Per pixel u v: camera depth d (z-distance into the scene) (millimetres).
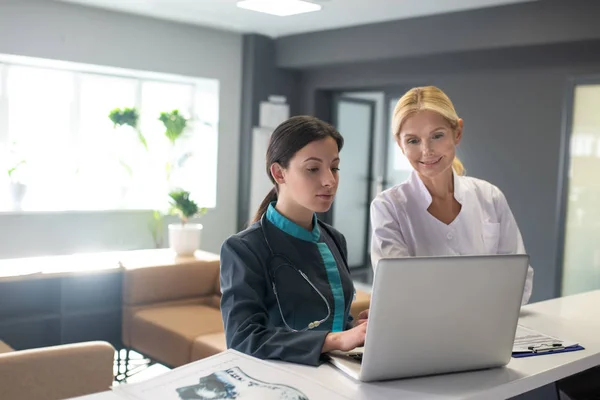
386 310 1125
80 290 3996
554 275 5113
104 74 6098
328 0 3945
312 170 1329
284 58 6883
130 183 6176
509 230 1899
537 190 5223
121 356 4418
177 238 4543
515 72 5312
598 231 4855
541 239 5215
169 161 6020
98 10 5734
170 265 4148
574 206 4984
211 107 6793
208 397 1068
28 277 3529
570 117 4957
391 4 5156
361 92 6949
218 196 6871
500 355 1291
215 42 6652
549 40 4758
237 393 1087
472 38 5238
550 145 5125
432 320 1172
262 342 1285
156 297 4117
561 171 5031
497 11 5055
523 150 5301
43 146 5719
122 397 1067
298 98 7293
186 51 6422
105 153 6102
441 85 5883
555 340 1527
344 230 7438
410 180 1834
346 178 7414
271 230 1423
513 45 4980
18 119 5570
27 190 5586
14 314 3836
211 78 6656
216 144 6789
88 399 1057
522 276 1229
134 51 6023
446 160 1623
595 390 1709
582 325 1719
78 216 5773
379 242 1772
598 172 4832
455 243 1818
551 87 5090
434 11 5387
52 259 4082
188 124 6602
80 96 5938
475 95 5613
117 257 4309
